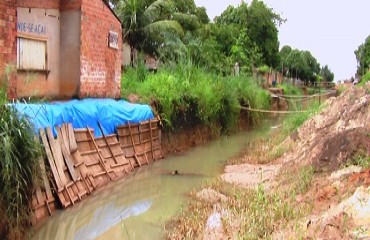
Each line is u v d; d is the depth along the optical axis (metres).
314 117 17.36
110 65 16.22
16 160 7.71
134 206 11.29
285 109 41.59
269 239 7.28
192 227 8.92
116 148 14.16
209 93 22.25
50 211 9.62
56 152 10.39
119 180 13.33
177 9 35.44
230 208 9.92
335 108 16.45
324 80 95.69
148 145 16.52
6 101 8.64
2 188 7.59
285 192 10.34
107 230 9.64
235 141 23.19
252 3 49.47
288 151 16.47
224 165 16.27
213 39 39.56
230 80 28.00
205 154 18.78
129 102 16.83
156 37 25.91
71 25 14.13
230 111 25.28
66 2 14.11
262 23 48.25
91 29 14.71
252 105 29.47
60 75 14.27
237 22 48.78
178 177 14.33
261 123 31.72
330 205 8.30
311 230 6.90
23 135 8.16
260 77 43.66
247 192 11.20
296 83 71.00
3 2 10.18
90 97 14.84
